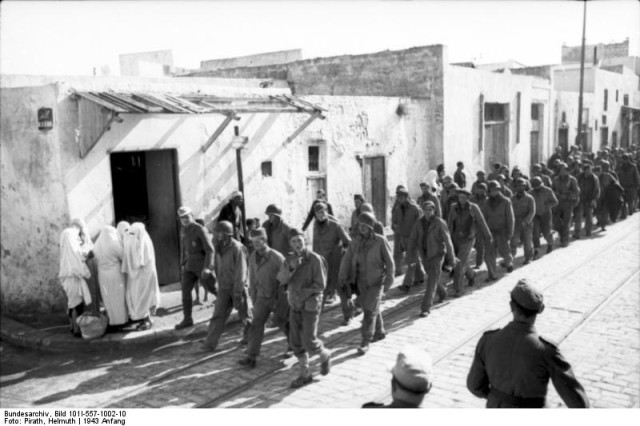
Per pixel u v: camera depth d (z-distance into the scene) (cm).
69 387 647
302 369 618
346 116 1418
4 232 954
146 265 808
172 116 996
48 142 855
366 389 600
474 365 386
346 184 1438
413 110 1653
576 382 351
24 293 946
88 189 881
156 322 846
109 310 795
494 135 2153
